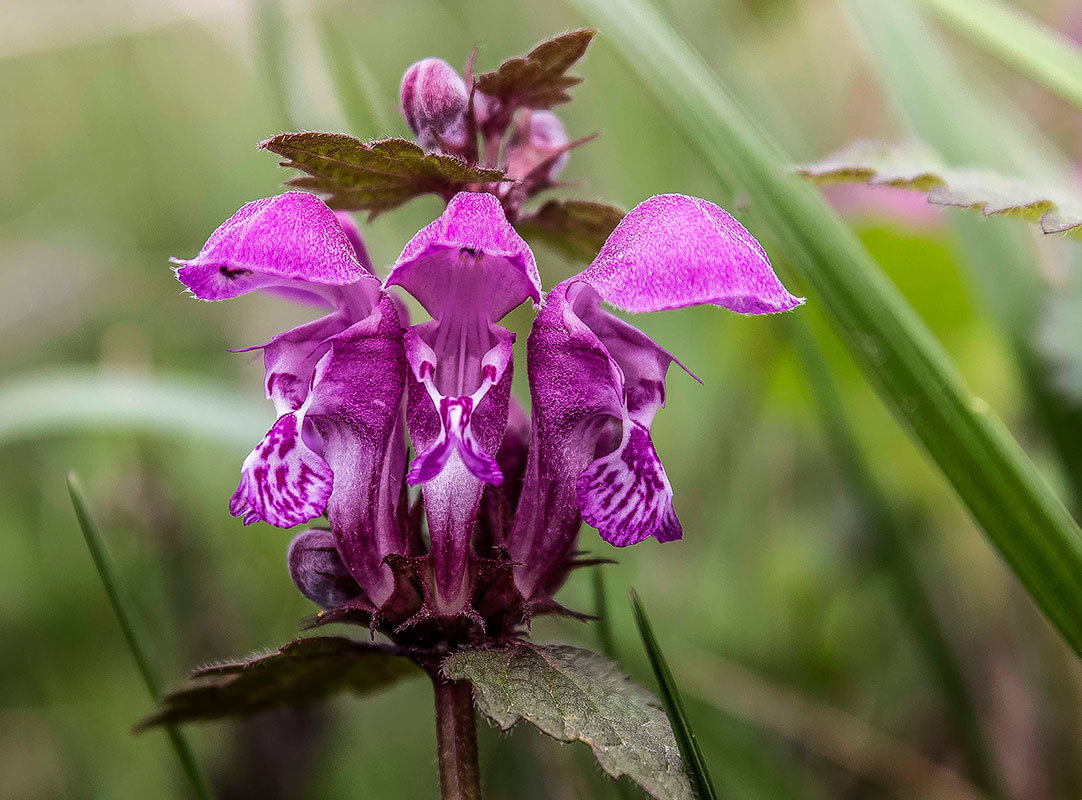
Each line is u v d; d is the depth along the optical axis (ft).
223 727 0.77
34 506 0.99
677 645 0.79
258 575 0.89
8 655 0.88
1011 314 0.74
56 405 0.83
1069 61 0.71
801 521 0.90
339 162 0.61
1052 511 0.63
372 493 0.61
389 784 0.81
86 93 1.39
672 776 0.58
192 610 0.82
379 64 1.26
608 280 0.60
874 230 0.82
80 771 0.81
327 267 0.60
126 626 0.69
